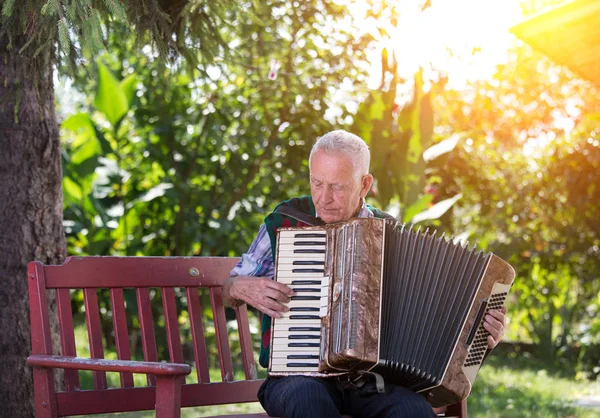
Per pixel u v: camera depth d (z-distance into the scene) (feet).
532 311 34.42
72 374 9.74
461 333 9.59
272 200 28.94
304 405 8.96
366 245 9.34
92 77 12.09
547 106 36.09
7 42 11.75
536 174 33.71
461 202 33.68
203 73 13.70
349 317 9.20
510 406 21.90
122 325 10.31
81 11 9.93
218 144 27.30
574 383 27.99
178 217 27.66
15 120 12.25
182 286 10.90
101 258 10.25
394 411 9.34
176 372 8.28
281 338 9.45
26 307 12.37
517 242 33.71
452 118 36.14
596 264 33.42
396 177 26.35
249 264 10.43
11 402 12.22
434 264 9.55
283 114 27.66
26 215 12.42
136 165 28.71
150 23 11.65
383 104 26.84
